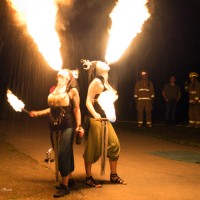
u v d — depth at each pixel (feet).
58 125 15.02
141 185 16.52
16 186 16.12
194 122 39.52
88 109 15.88
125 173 18.71
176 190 15.81
